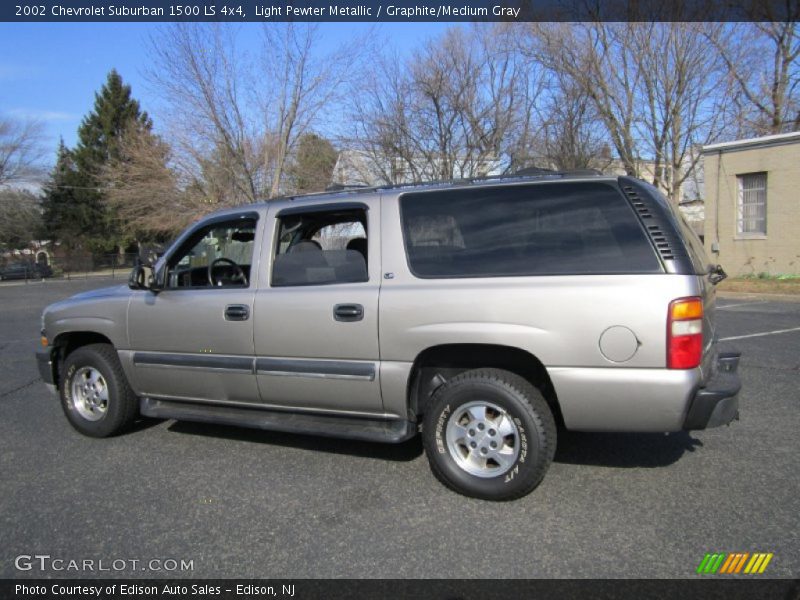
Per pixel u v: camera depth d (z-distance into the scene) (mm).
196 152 25969
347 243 4902
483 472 3863
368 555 3248
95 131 58062
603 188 3717
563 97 23031
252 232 5070
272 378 4410
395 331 3965
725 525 3443
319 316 4199
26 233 50312
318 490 4082
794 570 3000
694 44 22609
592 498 3834
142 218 28500
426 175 22734
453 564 3137
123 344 5086
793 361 7504
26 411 6285
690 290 3445
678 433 4980
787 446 4625
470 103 22250
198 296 4715
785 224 17453
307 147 25625
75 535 3547
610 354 3498
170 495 4070
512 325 3676
